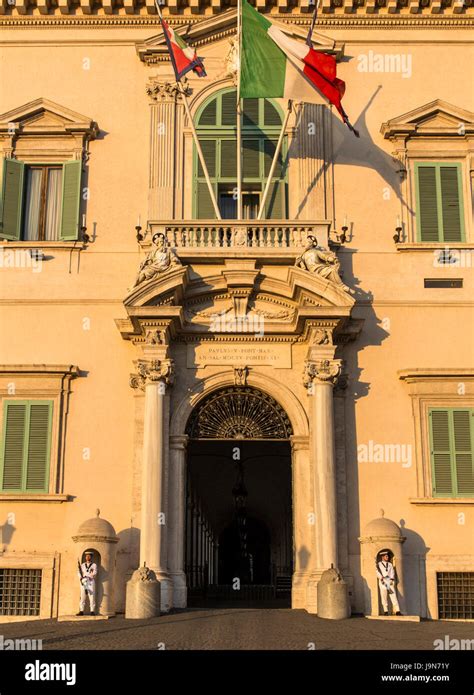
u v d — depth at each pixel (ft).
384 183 68.18
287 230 66.08
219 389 64.49
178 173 68.33
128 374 64.28
